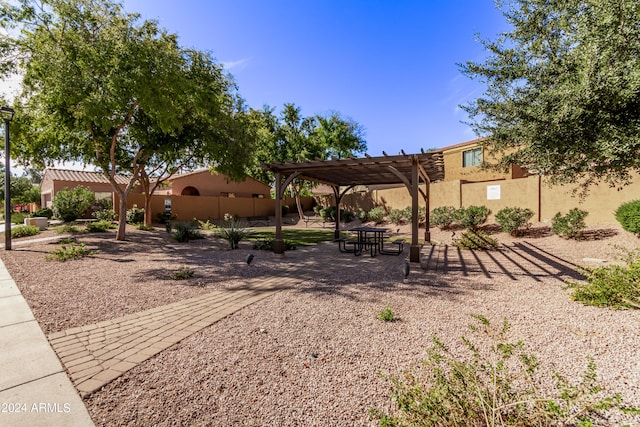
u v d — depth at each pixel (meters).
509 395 1.87
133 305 4.31
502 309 4.07
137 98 8.59
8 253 8.04
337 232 13.00
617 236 8.41
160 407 2.10
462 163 18.98
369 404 2.14
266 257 8.52
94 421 1.94
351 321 3.72
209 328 3.52
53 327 3.49
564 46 4.31
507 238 10.91
